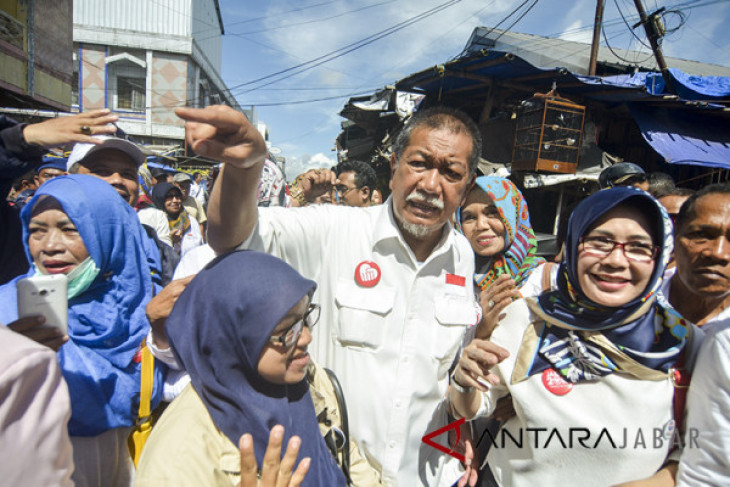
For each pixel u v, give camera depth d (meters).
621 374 1.40
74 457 1.44
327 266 1.66
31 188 4.43
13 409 0.69
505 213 2.24
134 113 18.45
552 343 1.49
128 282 1.65
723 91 7.66
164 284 2.00
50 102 9.59
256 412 1.15
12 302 1.43
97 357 1.50
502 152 8.04
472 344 1.49
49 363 0.76
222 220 1.27
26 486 0.70
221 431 1.13
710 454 1.20
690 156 7.33
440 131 1.52
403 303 1.65
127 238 1.67
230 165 1.16
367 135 12.45
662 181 3.37
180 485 1.01
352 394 1.61
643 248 1.35
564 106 7.12
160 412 1.71
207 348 1.17
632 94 7.16
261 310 1.12
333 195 4.13
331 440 1.41
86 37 17.72
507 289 1.63
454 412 1.72
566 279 1.50
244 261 1.20
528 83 8.19
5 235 1.80
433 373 1.69
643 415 1.37
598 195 1.40
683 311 1.84
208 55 23.06
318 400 1.43
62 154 4.45
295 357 1.22
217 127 1.01
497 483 1.68
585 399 1.42
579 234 1.40
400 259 1.65
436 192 1.52
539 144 7.09
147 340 1.55
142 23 18.33
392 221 1.68
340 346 1.63
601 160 7.62
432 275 1.72
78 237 1.52
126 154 2.28
